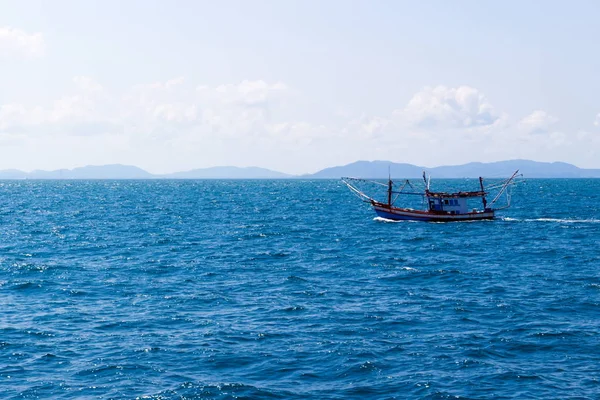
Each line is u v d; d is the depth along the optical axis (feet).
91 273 179.73
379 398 85.15
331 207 489.26
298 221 357.41
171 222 351.87
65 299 144.87
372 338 111.86
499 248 232.32
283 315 129.29
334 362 98.99
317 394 86.33
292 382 90.79
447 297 145.48
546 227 309.42
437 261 202.18
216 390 87.51
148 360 100.12
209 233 291.79
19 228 313.73
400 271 182.50
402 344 108.06
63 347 106.93
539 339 110.11
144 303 140.67
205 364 98.32
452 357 100.99
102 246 243.19
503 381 90.68
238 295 149.59
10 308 135.23
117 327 119.85
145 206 504.02
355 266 193.16
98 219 372.38
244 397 85.25
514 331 115.34
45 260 204.95
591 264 192.54
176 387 88.69
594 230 294.05
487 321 123.03
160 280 169.58
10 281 165.58
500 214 398.42
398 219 348.18
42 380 91.50
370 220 359.46
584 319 123.75
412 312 131.13
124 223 345.10
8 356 101.96
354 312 131.44
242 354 103.09
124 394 86.22
